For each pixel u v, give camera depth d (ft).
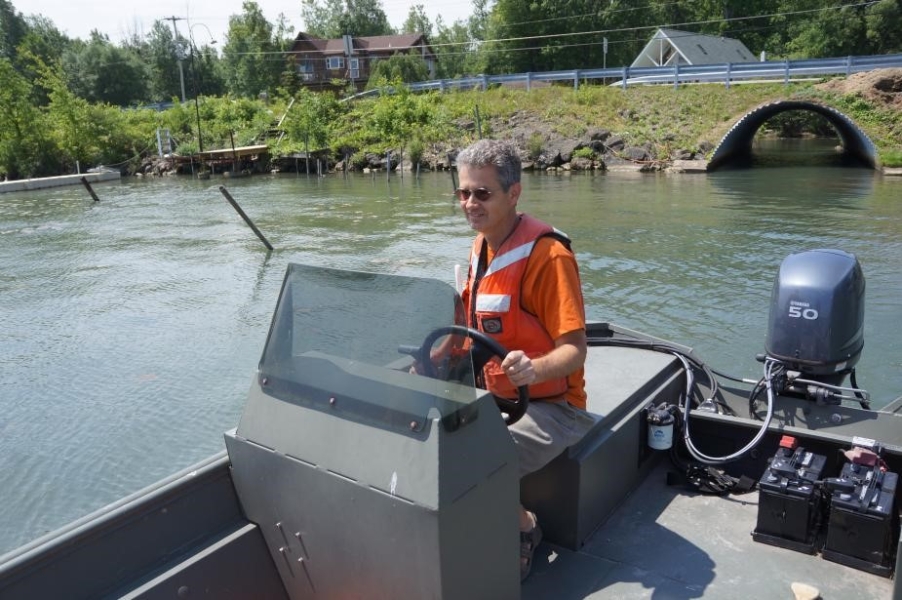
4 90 123.44
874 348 24.09
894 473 8.03
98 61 222.07
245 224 60.18
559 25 182.50
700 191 68.90
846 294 10.86
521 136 99.60
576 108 103.91
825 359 10.83
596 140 95.04
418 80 185.88
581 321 6.89
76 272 42.75
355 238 51.19
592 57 187.21
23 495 17.51
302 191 86.69
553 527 8.25
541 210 59.26
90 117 129.59
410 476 5.36
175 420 21.54
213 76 238.07
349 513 5.77
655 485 9.59
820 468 8.21
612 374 10.23
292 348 6.41
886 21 162.09
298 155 114.42
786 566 7.73
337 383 6.01
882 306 28.43
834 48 171.42
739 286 32.94
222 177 114.21
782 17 190.49
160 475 18.53
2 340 29.40
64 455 19.57
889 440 10.19
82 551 5.65
